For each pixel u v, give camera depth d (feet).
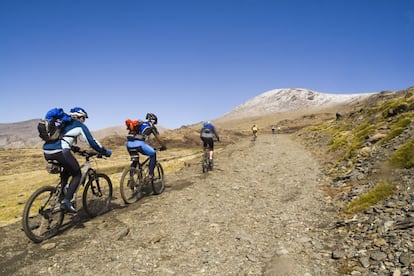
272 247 19.15
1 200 39.99
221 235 21.09
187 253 18.39
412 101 61.46
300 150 78.48
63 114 21.02
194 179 40.01
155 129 30.42
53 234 21.15
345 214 24.29
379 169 31.83
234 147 91.09
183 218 24.57
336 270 16.17
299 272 16.03
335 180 36.35
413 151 29.63
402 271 14.47
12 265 17.02
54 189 21.27
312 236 20.76
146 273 16.08
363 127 71.87
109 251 18.67
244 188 34.86
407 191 23.40
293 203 28.71
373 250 17.17
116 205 28.30
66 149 20.79
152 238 20.36
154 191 31.60
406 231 17.80
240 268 16.65
